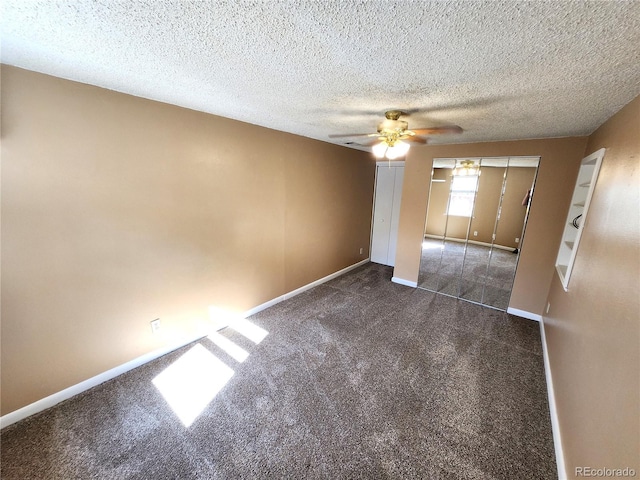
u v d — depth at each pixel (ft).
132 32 3.62
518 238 11.19
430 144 12.21
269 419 6.06
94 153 6.02
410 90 5.42
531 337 9.52
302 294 12.86
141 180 6.86
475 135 9.60
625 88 4.75
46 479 4.80
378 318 10.69
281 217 11.10
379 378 7.39
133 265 7.05
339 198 14.16
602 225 5.60
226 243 9.22
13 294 5.43
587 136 9.01
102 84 5.76
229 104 7.00
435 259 13.52
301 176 11.62
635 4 2.64
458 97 5.70
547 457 5.34
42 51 4.23
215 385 7.02
